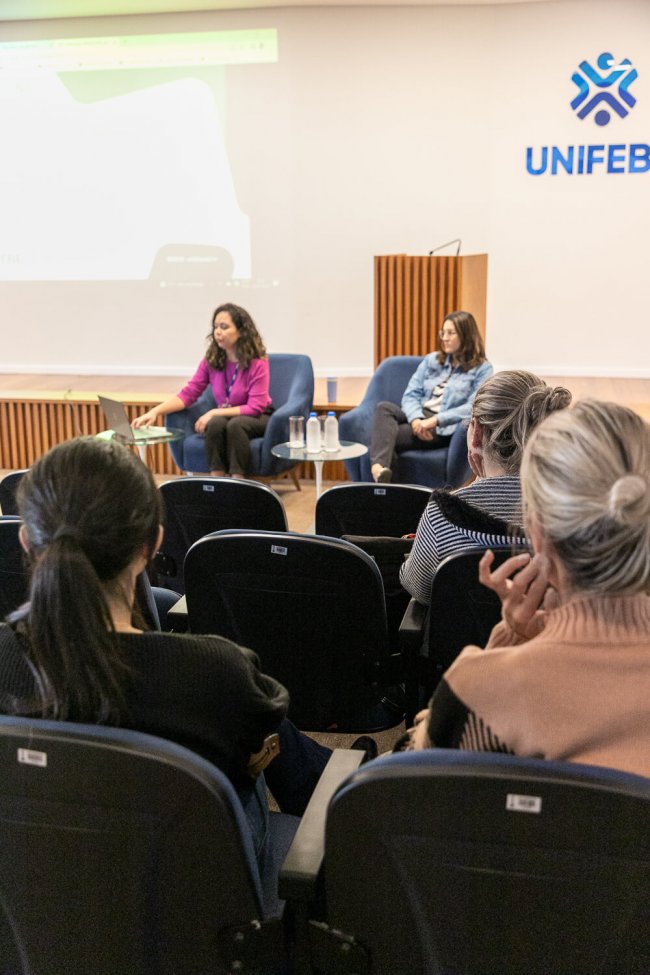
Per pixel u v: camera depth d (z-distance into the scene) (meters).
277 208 8.34
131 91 8.23
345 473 6.28
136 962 1.15
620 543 0.96
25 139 8.41
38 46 8.22
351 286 8.42
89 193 8.46
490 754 0.94
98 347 8.77
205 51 8.09
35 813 1.07
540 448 1.03
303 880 1.13
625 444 1.00
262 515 2.90
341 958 1.09
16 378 8.54
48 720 1.07
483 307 6.85
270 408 5.61
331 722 2.23
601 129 7.91
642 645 0.99
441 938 1.02
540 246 8.22
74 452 1.15
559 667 1.00
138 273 8.57
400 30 7.92
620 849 0.91
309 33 7.98
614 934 0.96
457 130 8.06
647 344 8.29
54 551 1.08
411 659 2.10
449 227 8.24
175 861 1.08
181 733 1.13
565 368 8.44
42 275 8.67
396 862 0.99
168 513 2.98
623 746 0.98
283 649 2.12
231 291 8.52
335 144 8.17
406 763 0.95
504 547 1.85
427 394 5.36
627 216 8.06
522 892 0.96
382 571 2.43
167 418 5.74
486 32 7.86
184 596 2.32
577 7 7.71
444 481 5.21
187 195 8.38
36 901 1.13
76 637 1.07
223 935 1.12
